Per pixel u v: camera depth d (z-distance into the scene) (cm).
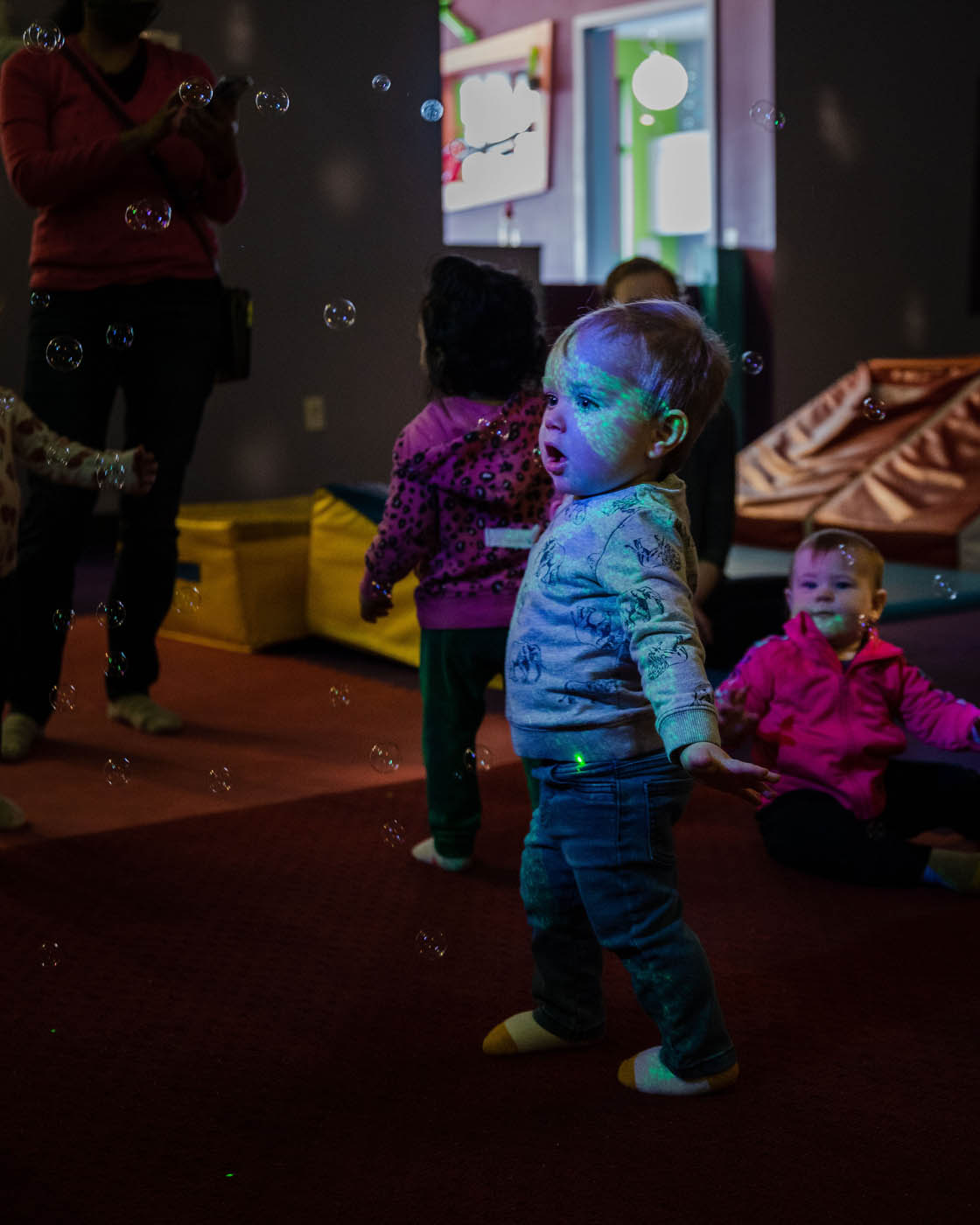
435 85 629
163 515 282
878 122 777
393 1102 135
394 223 623
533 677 136
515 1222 113
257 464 600
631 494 134
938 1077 138
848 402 595
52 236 270
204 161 274
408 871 204
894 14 775
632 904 133
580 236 841
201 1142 127
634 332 132
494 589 193
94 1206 116
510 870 204
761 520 534
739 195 756
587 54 824
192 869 204
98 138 266
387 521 195
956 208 824
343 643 368
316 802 239
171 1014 155
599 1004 146
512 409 192
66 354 247
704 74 839
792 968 165
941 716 201
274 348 598
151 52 280
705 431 280
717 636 339
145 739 287
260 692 329
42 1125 131
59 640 279
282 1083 139
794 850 199
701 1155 124
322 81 595
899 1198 116
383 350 628
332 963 169
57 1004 158
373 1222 114
